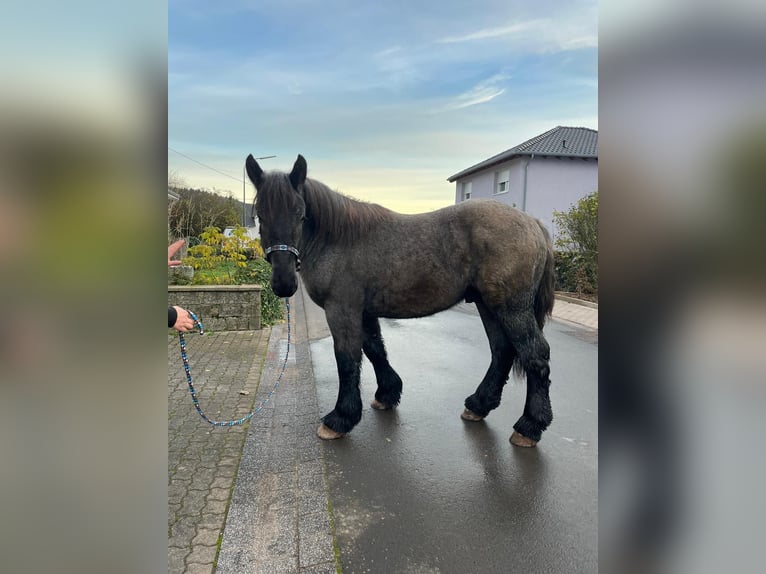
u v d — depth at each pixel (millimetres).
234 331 6938
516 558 2105
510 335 3133
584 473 2865
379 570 2016
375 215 3217
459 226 3125
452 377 4789
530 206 17578
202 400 3982
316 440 3266
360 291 3191
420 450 3148
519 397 4191
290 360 5344
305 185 3072
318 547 2139
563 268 11625
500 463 2982
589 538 2250
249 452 3049
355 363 3252
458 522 2367
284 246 2861
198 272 9516
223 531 2238
